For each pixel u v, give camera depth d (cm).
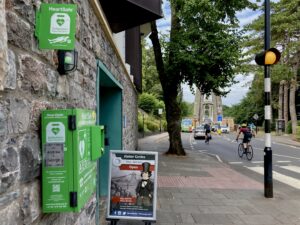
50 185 236
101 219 599
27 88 218
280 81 4081
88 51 415
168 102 1716
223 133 5978
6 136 185
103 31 530
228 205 714
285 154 1995
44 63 251
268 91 793
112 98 836
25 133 212
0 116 178
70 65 293
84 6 387
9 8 194
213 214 643
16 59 201
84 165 265
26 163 212
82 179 255
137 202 497
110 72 623
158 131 4628
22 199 205
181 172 1168
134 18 684
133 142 1502
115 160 503
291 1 3403
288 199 782
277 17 3406
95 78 465
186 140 3588
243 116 7512
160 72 1702
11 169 190
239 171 1290
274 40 3634
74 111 240
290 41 3600
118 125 830
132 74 1372
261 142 3159
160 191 845
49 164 236
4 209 181
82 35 377
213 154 1981
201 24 1509
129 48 1316
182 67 1592
